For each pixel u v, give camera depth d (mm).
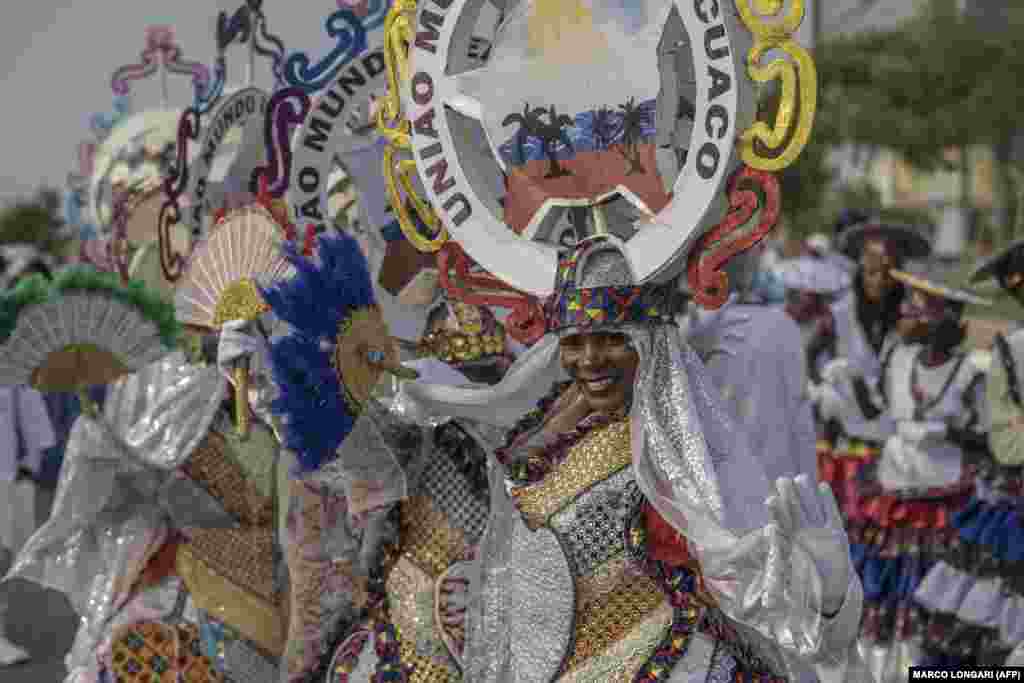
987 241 48031
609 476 3686
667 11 3770
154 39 7703
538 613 3760
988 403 7363
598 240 3666
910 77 44938
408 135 4137
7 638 8977
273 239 4785
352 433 3988
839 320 8594
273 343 3834
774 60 3439
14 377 4805
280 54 5781
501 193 4090
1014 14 46531
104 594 4898
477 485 4098
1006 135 46094
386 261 4867
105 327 4918
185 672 4918
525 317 4020
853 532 7980
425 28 4043
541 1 3916
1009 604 7383
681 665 3537
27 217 15328
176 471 4957
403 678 4086
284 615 5129
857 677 3182
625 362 3709
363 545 4242
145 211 6734
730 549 3283
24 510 9625
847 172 48594
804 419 7027
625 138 3814
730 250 3568
